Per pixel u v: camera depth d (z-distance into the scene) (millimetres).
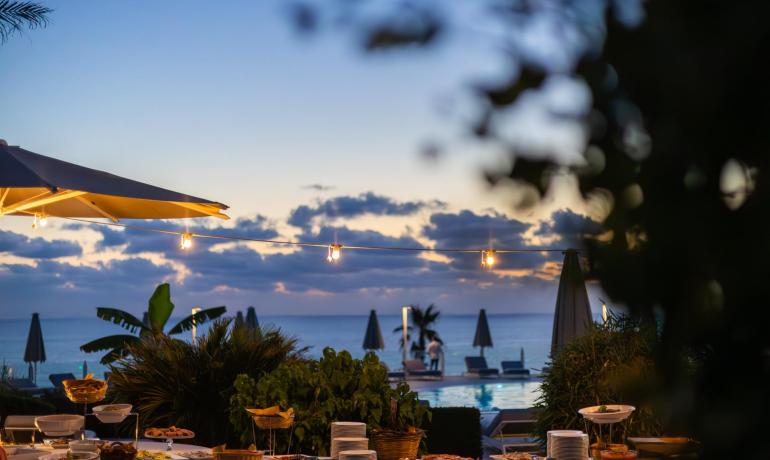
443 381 25703
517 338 80688
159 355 8328
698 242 610
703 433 613
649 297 625
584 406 7672
